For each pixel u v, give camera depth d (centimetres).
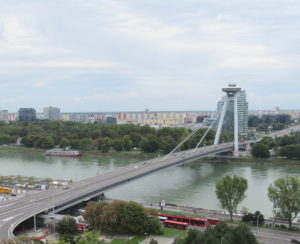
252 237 11781
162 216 15362
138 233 13588
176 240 12562
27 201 16125
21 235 12812
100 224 13738
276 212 15588
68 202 16025
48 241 11994
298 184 14038
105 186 18500
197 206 18200
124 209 13725
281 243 12519
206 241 11325
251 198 19412
